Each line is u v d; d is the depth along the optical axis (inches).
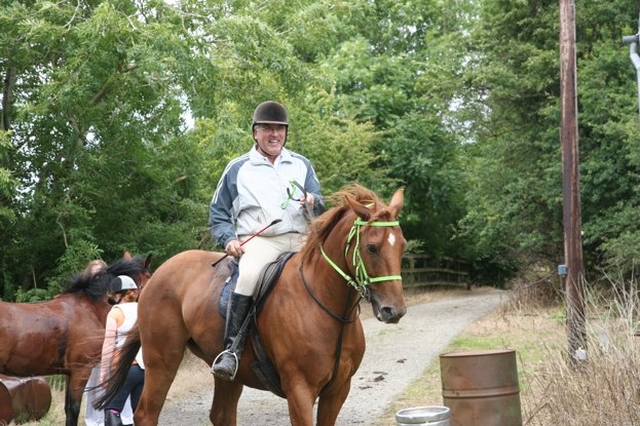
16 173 436.8
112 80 424.5
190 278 213.9
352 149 686.5
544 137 608.4
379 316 171.9
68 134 430.3
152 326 217.0
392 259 171.5
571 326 283.7
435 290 962.1
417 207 910.4
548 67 610.5
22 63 429.4
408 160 842.8
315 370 183.6
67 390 272.7
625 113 533.6
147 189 468.1
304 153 634.2
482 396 205.2
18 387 288.4
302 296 187.6
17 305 273.0
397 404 307.1
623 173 560.1
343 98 800.3
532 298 619.5
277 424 288.7
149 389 217.8
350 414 296.2
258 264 195.8
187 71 390.9
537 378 260.5
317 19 475.2
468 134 704.4
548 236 640.4
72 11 411.2
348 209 189.8
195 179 484.1
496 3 655.1
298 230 206.2
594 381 226.1
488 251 1036.5
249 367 199.3
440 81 687.7
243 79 447.5
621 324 253.6
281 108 205.5
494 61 649.6
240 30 410.9
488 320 562.9
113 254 454.6
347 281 183.3
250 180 204.4
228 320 194.2
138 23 401.7
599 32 621.9
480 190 672.4
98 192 436.1
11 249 438.3
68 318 275.1
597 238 578.2
